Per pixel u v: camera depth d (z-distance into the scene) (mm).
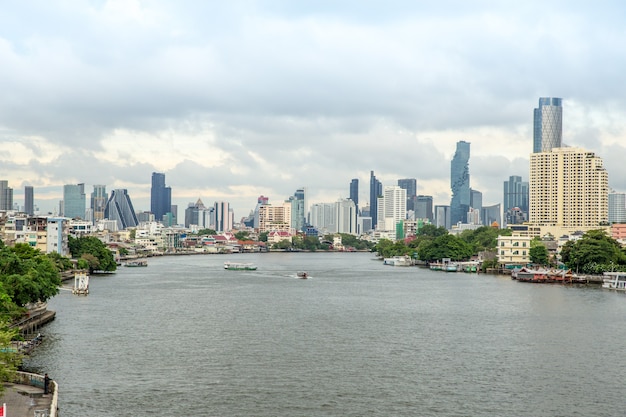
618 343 171375
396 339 176625
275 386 131500
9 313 159500
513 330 190000
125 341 171125
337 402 122000
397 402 122188
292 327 194375
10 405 112625
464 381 135750
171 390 128125
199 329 190000
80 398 121938
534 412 117500
